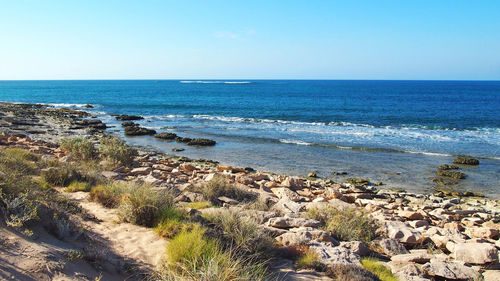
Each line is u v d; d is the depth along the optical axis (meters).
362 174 17.55
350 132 30.75
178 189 10.94
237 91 119.56
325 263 5.49
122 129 32.00
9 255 3.93
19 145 17.34
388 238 7.46
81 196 8.65
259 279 4.52
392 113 48.31
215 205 9.64
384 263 6.16
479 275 5.57
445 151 22.91
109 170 13.68
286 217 7.77
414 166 19.20
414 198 13.63
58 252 4.44
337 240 7.24
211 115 45.44
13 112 38.06
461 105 63.03
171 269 4.77
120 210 6.99
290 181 13.74
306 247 5.96
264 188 12.59
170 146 24.22
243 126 34.88
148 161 17.72
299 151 22.72
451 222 9.93
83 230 5.64
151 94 96.75
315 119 41.31
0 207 4.94
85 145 16.23
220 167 16.61
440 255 6.69
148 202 6.92
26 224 4.82
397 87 169.88
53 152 17.23
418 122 38.66
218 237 5.87
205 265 4.67
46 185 8.71
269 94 101.06
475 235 8.66
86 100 72.00
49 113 40.16
